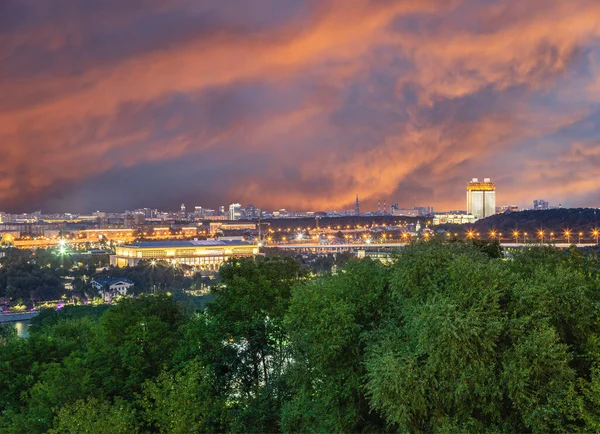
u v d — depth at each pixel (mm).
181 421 47906
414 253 43125
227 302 66000
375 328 43969
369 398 41062
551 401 33906
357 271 48281
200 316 68562
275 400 57781
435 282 39750
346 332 43062
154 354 65750
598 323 37625
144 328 67500
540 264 42031
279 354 63438
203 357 61188
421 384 35375
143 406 54344
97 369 65500
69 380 58969
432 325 35750
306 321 48000
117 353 66125
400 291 42156
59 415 47781
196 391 51031
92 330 89688
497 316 36250
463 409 36125
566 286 37812
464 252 44750
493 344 34531
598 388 33125
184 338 70812
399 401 36156
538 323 35594
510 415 36500
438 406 36781
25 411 64062
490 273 38375
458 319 34531
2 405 68812
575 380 35406
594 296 40188
